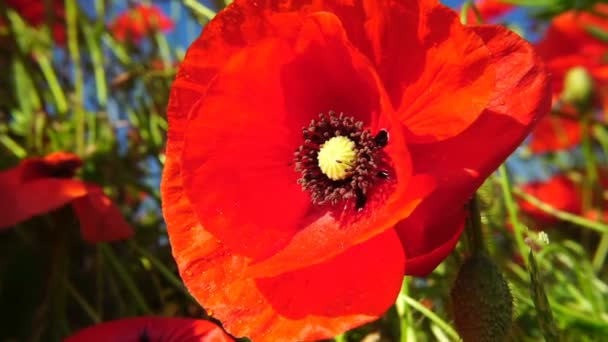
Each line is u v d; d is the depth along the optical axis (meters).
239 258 0.14
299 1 0.14
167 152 0.14
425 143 0.14
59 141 0.28
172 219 0.14
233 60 0.14
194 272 0.14
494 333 0.14
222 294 0.14
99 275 0.24
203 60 0.14
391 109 0.12
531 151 0.40
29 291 0.26
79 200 0.21
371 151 0.15
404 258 0.13
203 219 0.14
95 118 0.28
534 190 0.37
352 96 0.15
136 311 0.25
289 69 0.14
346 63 0.14
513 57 0.14
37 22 0.35
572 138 0.40
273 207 0.15
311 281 0.13
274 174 0.15
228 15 0.14
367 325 0.22
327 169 0.15
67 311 0.26
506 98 0.13
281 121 0.15
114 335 0.17
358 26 0.14
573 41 0.37
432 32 0.13
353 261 0.13
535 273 0.14
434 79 0.13
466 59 0.13
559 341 0.14
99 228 0.21
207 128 0.14
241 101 0.14
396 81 0.14
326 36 0.14
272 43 0.14
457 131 0.13
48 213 0.25
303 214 0.15
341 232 0.15
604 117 0.41
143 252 0.23
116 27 0.37
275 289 0.13
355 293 0.13
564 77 0.37
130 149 0.30
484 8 0.35
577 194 0.36
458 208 0.13
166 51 0.31
